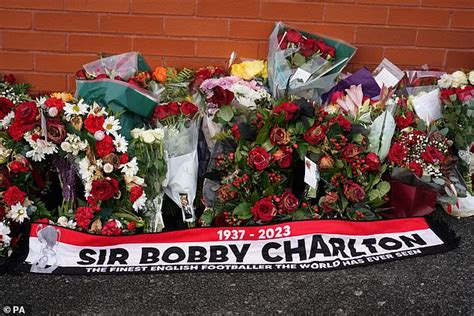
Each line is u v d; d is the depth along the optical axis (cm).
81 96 341
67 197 336
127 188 325
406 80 401
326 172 335
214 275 308
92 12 386
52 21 387
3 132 324
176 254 320
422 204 350
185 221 344
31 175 332
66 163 334
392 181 348
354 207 339
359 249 329
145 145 326
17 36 388
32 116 319
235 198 336
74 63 395
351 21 399
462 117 370
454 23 404
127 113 338
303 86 367
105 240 320
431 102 377
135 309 284
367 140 340
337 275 311
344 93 381
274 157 325
